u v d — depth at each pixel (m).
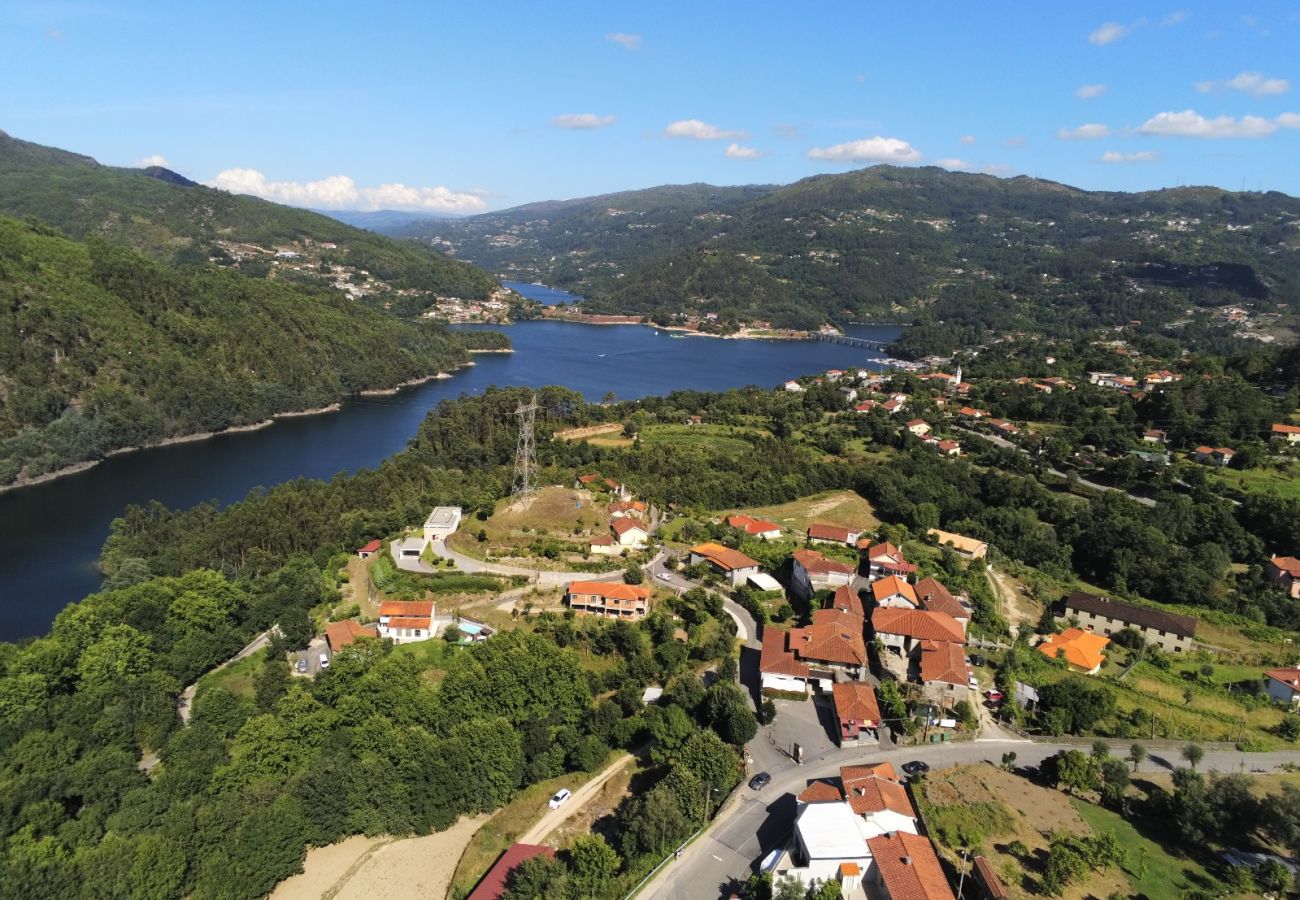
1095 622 133.12
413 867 84.25
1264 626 133.50
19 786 83.75
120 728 99.31
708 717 96.56
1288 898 69.69
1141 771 90.00
